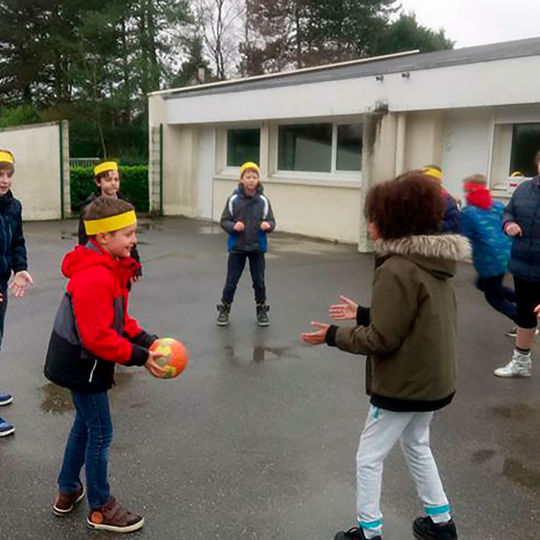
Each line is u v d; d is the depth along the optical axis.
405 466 3.81
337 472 3.75
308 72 17.77
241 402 4.78
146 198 19.12
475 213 5.98
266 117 14.02
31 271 9.59
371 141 11.36
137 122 34.09
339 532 3.10
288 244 12.80
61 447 4.02
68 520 3.23
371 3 38.69
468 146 11.05
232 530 3.17
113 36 33.31
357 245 12.73
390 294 2.65
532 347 6.22
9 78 38.03
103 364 2.98
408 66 10.87
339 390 5.05
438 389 2.74
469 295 8.47
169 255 11.25
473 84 10.01
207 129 16.75
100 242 2.93
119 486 3.56
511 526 3.25
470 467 3.85
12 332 6.49
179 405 4.71
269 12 39.28
